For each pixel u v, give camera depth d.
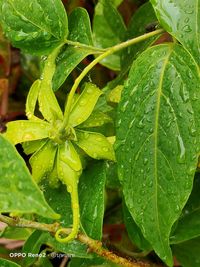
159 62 0.42
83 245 0.44
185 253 0.53
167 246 0.41
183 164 0.40
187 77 0.40
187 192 0.40
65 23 0.44
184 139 0.40
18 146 0.57
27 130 0.42
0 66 0.62
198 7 0.40
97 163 0.44
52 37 0.44
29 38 0.45
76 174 0.41
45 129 0.42
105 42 0.58
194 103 0.40
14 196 0.35
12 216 0.42
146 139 0.41
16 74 0.62
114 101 0.47
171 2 0.40
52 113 0.42
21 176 0.35
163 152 0.41
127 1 0.61
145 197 0.41
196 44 0.40
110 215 0.59
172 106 0.41
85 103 0.42
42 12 0.44
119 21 0.57
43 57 0.46
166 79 0.41
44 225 0.42
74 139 0.42
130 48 0.50
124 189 0.41
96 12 0.58
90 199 0.43
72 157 0.41
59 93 0.49
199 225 0.49
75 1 0.55
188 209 0.49
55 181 0.43
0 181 0.35
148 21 0.52
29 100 0.43
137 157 0.41
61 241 0.41
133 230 0.49
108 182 0.50
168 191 0.41
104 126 0.45
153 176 0.41
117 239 0.60
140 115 0.41
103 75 0.58
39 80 0.43
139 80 0.42
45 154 0.42
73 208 0.41
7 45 0.60
